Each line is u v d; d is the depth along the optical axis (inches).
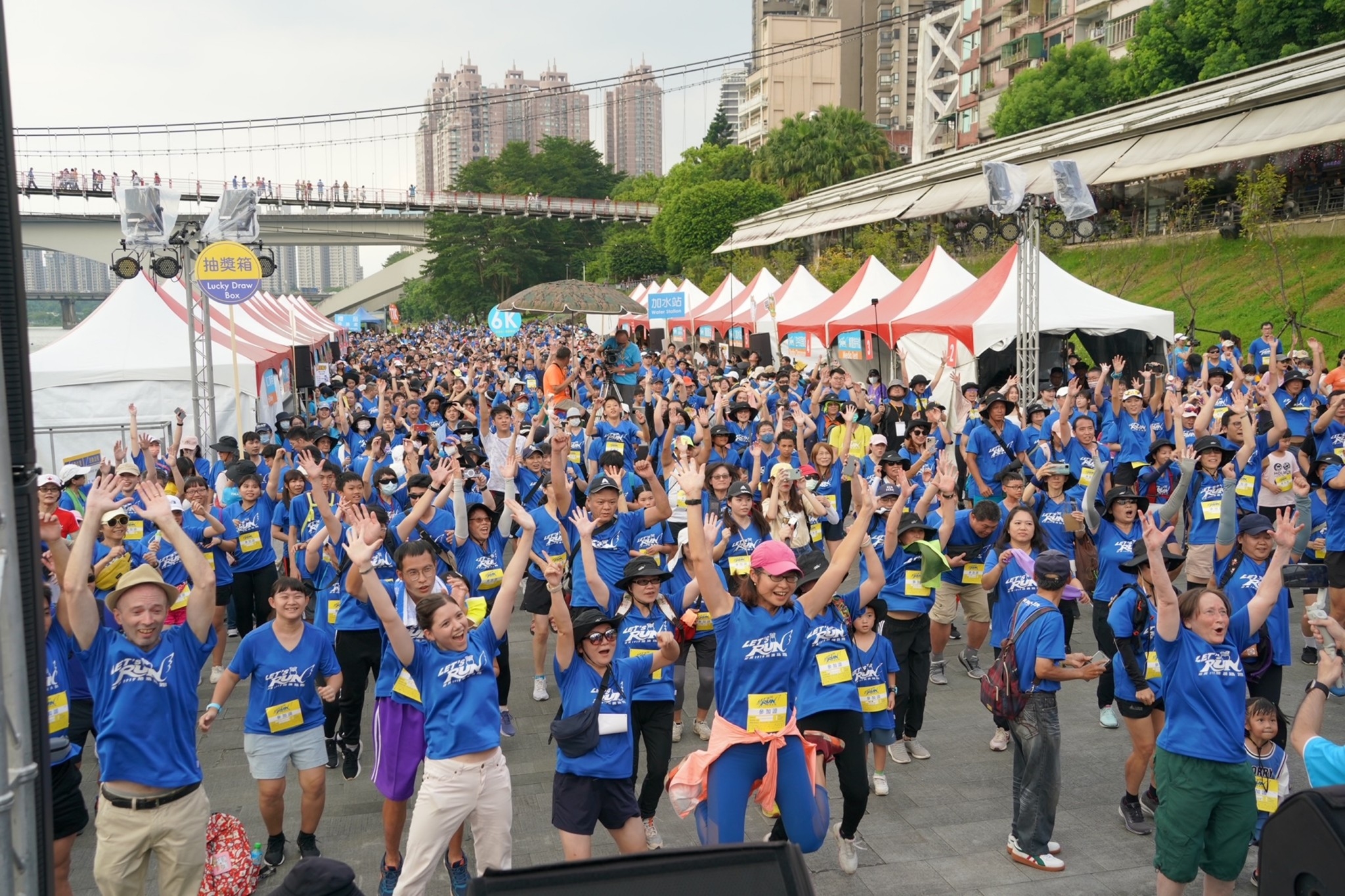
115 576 308.5
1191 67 1680.6
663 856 109.9
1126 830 258.5
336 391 924.0
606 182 4788.4
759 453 476.7
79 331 680.4
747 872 109.9
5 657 120.8
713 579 206.2
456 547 333.7
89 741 343.9
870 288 995.3
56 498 279.7
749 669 203.6
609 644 213.3
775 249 2559.1
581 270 4042.8
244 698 377.1
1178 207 1446.9
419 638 210.8
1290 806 121.0
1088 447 482.9
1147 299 1358.3
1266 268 1224.2
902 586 301.1
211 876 222.5
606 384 799.1
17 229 133.4
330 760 316.8
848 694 227.3
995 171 655.1
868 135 2859.3
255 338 807.7
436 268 4013.3
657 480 351.9
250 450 478.3
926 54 3105.3
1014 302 736.3
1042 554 239.0
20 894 121.1
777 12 5280.5
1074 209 655.8
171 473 445.1
